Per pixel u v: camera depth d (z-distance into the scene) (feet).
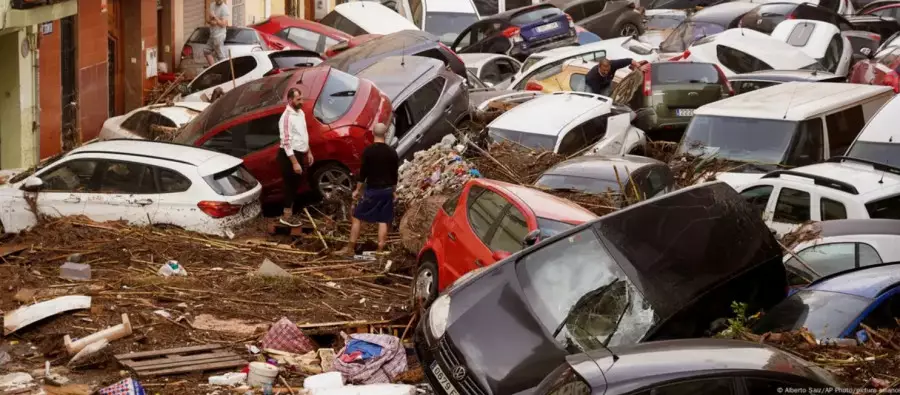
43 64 88.43
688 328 39.29
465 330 39.83
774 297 42.78
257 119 74.43
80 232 62.34
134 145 67.15
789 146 75.15
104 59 103.40
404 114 80.94
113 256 59.98
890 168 65.98
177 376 44.39
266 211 74.90
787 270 52.85
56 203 63.77
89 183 64.49
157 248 61.31
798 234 55.47
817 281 46.19
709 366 32.27
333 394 40.88
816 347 40.11
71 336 48.55
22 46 84.64
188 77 120.16
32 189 63.62
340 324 51.31
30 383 43.06
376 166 63.77
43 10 83.71
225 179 65.46
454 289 42.42
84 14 98.07
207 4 134.51
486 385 37.63
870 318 42.75
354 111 73.97
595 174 63.52
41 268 58.29
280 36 125.90
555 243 42.60
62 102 94.84
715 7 150.51
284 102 74.38
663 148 86.79
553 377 33.86
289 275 57.26
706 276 40.78
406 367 45.52
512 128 80.07
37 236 62.13
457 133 79.92
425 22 146.00
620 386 31.53
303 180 73.41
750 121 77.20
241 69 106.32
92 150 65.57
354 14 134.51
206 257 60.95
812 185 63.26
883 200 61.26
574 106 83.30
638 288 39.73
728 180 71.20
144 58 113.70
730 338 38.70
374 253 64.59
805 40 120.78
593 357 33.78
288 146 70.08
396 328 51.72
